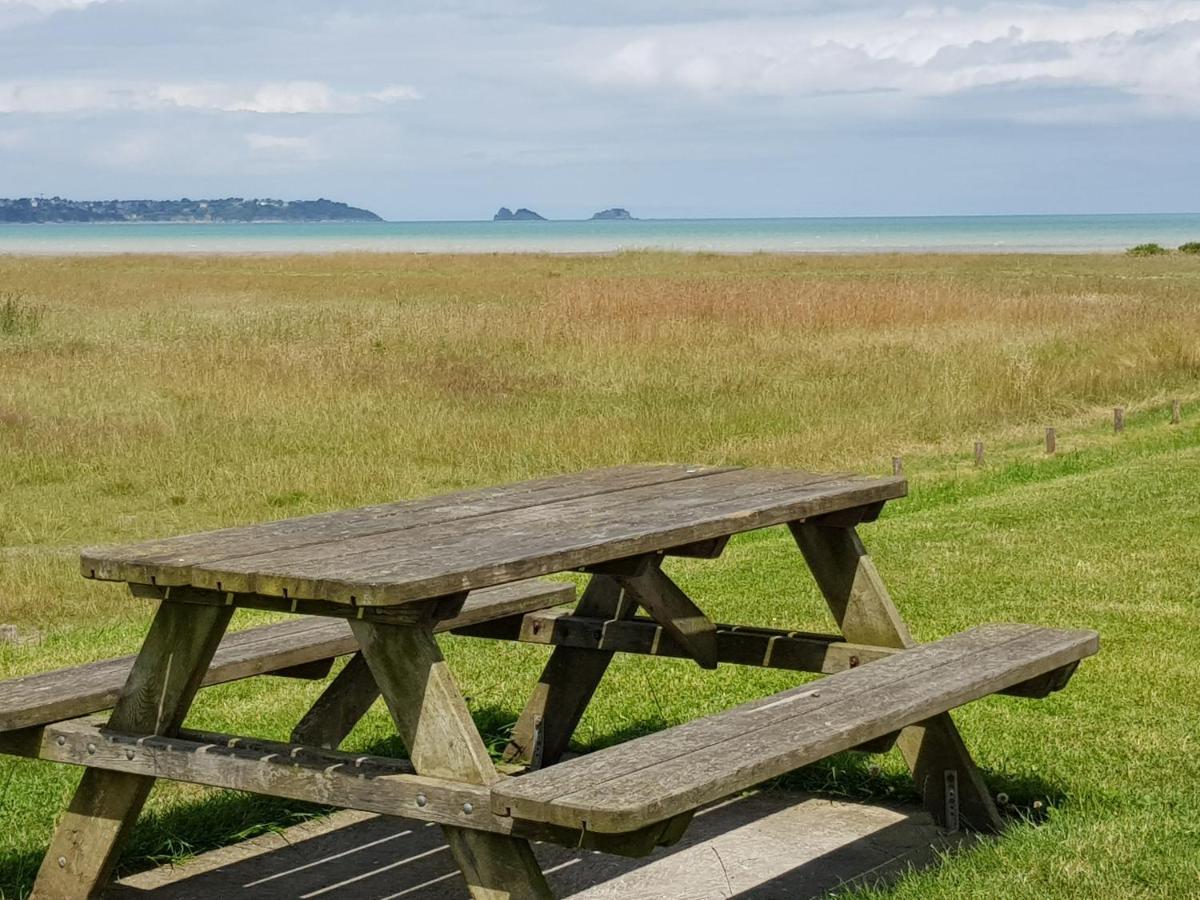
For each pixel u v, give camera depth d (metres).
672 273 53.53
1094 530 9.68
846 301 25.91
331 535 3.81
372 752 5.30
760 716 3.68
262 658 4.39
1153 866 3.84
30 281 47.31
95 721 3.87
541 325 23.33
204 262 73.44
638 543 3.72
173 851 4.29
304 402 16.34
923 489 12.09
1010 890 3.71
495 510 4.24
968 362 18.69
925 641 6.79
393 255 86.94
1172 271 53.53
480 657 6.73
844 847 4.30
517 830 3.07
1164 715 5.52
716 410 15.78
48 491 12.33
